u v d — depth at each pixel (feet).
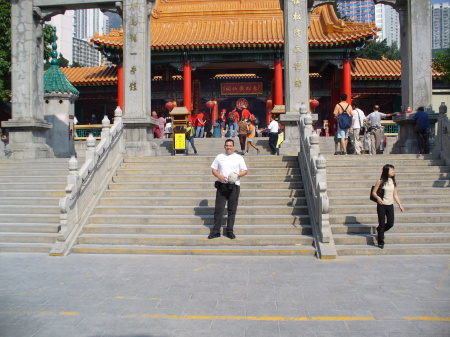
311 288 21.70
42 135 57.67
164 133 89.15
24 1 55.36
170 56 95.96
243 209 33.73
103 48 92.43
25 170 43.55
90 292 21.42
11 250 30.55
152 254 29.40
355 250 28.60
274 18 99.81
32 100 55.26
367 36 86.02
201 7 104.27
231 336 16.21
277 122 58.39
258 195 36.14
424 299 19.88
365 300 19.84
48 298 20.56
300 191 35.99
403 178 38.34
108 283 22.89
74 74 108.88
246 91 117.60
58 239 30.37
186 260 27.71
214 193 36.68
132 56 51.31
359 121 49.57
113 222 33.55
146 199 35.88
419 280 22.84
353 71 98.27
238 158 30.89
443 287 21.62
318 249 28.48
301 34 51.03
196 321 17.66
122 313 18.58
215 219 30.63
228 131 93.91
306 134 37.93
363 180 37.83
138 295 20.89
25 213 35.70
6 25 73.26
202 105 124.88
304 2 51.39
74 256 29.14
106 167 39.34
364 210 33.27
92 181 35.70
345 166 41.06
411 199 34.63
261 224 32.55
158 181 39.58
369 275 23.88
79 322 17.63
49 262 27.55
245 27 97.55
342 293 20.86
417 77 50.65
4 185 40.01
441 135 41.88
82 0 53.83
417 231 30.94
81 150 69.92
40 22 56.85
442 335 16.10
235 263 26.86
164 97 114.42
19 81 55.26
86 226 32.55
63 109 66.18
